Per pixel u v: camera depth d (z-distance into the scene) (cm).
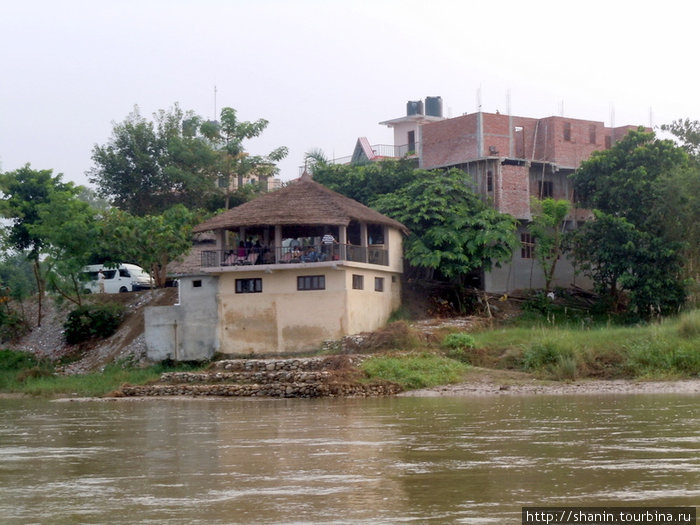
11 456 1920
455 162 5459
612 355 3716
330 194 4591
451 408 2780
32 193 5969
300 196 4581
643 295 4644
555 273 5391
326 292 4375
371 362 3769
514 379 3609
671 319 4275
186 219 5438
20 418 2914
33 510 1319
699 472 1469
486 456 1708
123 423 2647
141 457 1864
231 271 4491
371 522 1187
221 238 4641
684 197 4581
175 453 1912
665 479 1415
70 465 1769
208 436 2211
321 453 1825
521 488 1379
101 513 1288
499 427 2189
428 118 7450
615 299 4959
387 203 5084
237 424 2497
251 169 6625
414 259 4800
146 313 4656
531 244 5347
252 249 4503
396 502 1305
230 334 4512
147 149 6888
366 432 2180
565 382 3519
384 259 4753
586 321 4803
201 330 4566
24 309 5641
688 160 5028
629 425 2142
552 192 5553
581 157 5653
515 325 4719
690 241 4672
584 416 2389
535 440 1912
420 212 4922
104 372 4591
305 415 2720
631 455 1661
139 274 5944
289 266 4372
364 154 7544
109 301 5388
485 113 5400
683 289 4662
